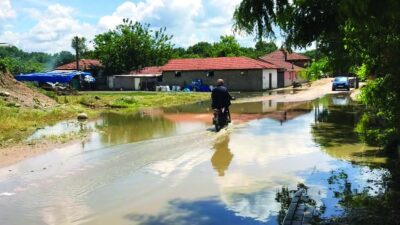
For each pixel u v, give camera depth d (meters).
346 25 7.56
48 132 18.48
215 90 18.09
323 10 7.91
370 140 12.90
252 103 32.16
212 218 7.73
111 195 9.23
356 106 27.64
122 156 13.06
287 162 11.73
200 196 8.98
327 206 7.89
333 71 11.46
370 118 13.12
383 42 7.49
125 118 23.84
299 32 8.15
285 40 8.23
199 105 32.41
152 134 17.44
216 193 9.15
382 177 9.70
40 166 12.00
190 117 23.69
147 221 7.71
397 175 9.76
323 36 8.48
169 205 8.48
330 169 10.73
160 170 11.27
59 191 9.61
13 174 11.16
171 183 10.00
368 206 7.64
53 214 8.17
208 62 57.59
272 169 11.00
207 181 10.09
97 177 10.71
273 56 88.19
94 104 31.34
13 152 13.95
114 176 10.77
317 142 14.56
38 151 14.09
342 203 8.01
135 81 60.19
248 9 7.73
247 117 22.55
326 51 10.69
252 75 53.97
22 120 21.64
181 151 13.62
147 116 24.72
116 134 17.67
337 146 13.72
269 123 19.89
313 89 51.47
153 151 13.70
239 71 54.59
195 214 7.96
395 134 10.92
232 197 8.84
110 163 12.19
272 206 8.24
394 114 9.65
